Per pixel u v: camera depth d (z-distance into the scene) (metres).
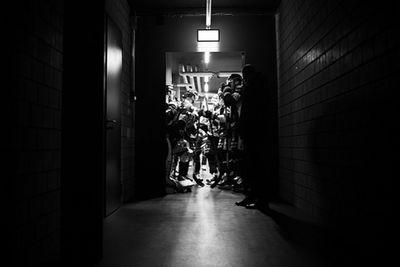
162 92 4.93
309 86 3.20
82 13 1.85
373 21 1.92
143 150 4.87
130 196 4.52
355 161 2.18
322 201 2.82
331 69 2.61
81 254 1.83
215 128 5.86
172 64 8.66
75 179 1.83
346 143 2.32
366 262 1.84
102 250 1.89
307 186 3.26
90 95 1.84
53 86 1.97
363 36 2.05
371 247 1.97
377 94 1.88
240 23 4.95
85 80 1.84
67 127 1.83
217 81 11.00
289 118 4.04
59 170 2.05
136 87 4.92
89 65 1.85
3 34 1.44
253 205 3.60
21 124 1.59
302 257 1.93
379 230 1.88
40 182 1.79
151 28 4.97
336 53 2.50
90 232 1.85
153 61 4.95
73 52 1.84
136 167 4.85
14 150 1.52
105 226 2.75
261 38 4.93
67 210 1.83
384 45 1.80
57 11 2.03
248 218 3.06
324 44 2.77
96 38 1.85
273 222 2.89
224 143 5.41
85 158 1.84
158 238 2.36
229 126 5.11
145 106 4.91
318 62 2.93
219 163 5.64
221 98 5.29
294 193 3.78
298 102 3.62
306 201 3.29
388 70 1.76
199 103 11.78
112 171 3.39
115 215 3.24
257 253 2.01
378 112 1.87
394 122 1.71
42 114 1.82
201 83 11.17
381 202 1.85
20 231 1.57
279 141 4.64
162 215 3.23
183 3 4.74
